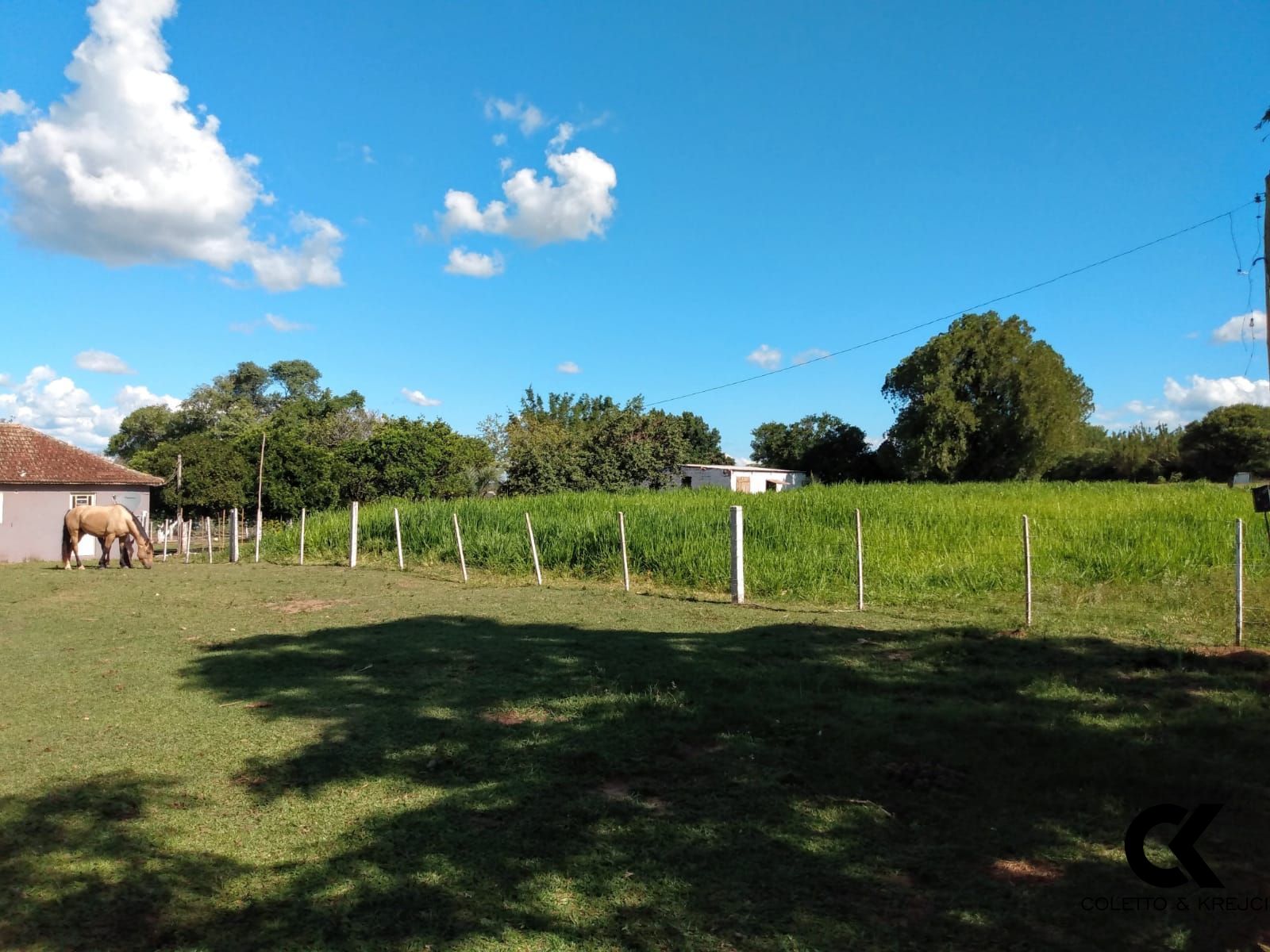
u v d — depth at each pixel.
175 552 29.69
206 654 8.78
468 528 19.77
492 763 5.29
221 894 3.68
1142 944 3.19
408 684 7.34
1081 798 4.57
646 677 7.31
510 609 11.66
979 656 7.95
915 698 6.54
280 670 7.98
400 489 40.91
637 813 4.50
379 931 3.37
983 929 3.32
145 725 6.21
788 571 13.11
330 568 19.12
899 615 10.63
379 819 4.48
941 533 15.43
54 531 29.84
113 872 3.89
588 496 25.03
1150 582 11.82
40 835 4.29
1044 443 46.56
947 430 47.53
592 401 66.00
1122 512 17.30
